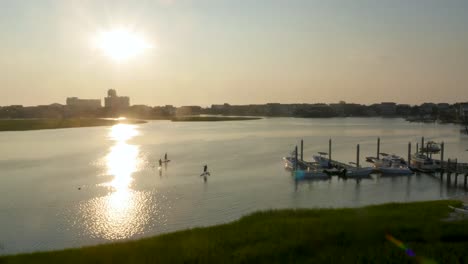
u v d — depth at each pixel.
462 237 26.92
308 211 36.81
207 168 77.50
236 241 27.00
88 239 36.47
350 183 64.50
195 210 46.53
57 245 34.88
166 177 67.62
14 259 25.58
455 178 67.12
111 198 51.97
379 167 74.56
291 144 129.38
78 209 46.50
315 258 23.11
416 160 79.44
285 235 27.52
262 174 71.25
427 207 37.88
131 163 84.31
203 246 26.28
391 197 55.31
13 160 89.00
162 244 27.34
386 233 27.25
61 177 67.25
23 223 41.09
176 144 128.62
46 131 198.88
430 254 23.33
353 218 31.86
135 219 42.75
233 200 51.53
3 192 55.41
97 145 124.81
